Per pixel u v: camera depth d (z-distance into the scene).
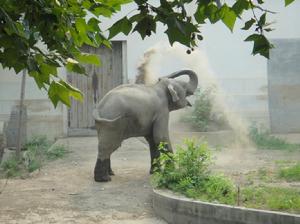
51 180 9.43
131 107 8.95
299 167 8.59
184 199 6.62
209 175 7.50
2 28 2.14
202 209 6.34
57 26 2.28
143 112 9.05
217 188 6.86
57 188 8.76
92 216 7.02
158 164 8.26
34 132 15.44
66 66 2.39
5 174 10.18
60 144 13.82
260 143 13.55
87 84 15.88
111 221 6.79
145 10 2.13
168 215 6.79
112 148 9.05
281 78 16.02
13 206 7.60
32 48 2.24
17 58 2.18
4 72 15.23
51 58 2.30
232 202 6.32
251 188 7.12
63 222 6.75
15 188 8.84
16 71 2.23
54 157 12.03
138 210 7.33
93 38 2.40
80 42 2.41
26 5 2.17
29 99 15.37
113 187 8.73
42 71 2.32
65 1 2.33
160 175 7.59
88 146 13.70
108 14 2.42
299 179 8.16
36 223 6.71
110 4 2.38
